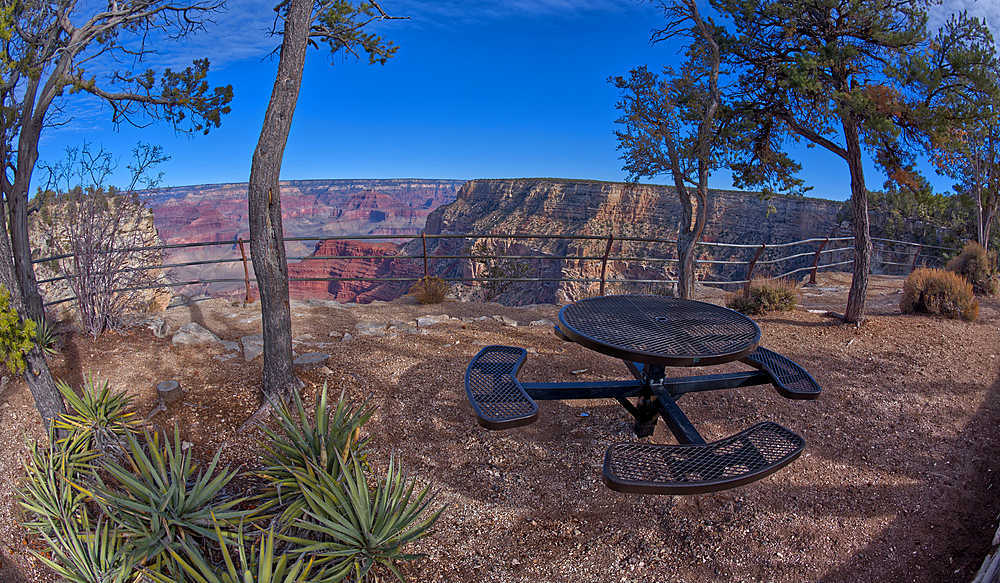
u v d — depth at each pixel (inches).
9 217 178.4
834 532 129.6
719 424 181.2
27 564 133.0
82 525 130.1
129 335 248.7
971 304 306.7
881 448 164.1
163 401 178.9
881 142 261.6
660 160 275.4
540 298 2711.6
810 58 254.2
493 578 122.3
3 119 156.9
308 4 169.2
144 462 126.3
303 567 111.0
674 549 128.2
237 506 133.8
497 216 3683.6
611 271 2605.8
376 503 117.8
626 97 280.8
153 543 115.0
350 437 134.3
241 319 293.1
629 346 130.3
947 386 204.8
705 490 106.9
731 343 135.1
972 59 231.0
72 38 169.6
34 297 193.6
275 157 171.9
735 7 269.4
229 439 164.9
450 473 157.4
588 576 122.3
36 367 153.6
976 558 116.3
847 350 250.5
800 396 142.9
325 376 208.1
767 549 125.9
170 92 210.5
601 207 3129.9
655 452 118.0
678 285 294.2
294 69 169.5
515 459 164.4
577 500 146.7
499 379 149.3
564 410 193.5
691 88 275.9
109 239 250.7
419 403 194.4
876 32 255.4
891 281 500.1
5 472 154.8
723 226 2655.0
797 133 305.4
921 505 136.8
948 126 254.4
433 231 4503.0
